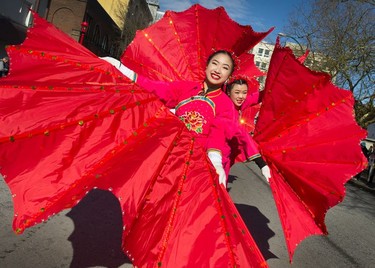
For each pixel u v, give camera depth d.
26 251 2.89
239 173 10.12
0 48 17.62
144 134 2.49
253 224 5.13
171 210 2.24
